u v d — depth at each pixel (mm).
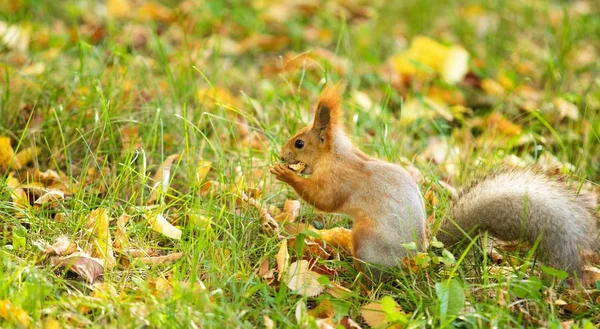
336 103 7793
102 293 6699
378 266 7363
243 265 7531
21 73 10445
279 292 7051
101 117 9641
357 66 13352
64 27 14320
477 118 11836
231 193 8344
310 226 8508
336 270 7836
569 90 12789
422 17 15812
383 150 9758
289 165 7910
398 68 12891
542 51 14453
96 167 9391
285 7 15977
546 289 7359
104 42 12117
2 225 8023
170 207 8789
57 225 7973
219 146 9547
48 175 9102
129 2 15461
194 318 6445
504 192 7688
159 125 10094
